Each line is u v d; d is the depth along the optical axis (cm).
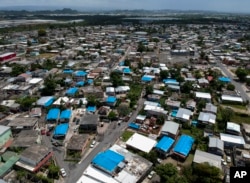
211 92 9744
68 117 7212
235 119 7719
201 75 11788
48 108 7894
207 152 5772
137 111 8088
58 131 6469
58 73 11750
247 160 5334
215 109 7919
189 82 10306
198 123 7169
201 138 6384
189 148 5822
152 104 8200
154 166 5350
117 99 8788
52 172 4872
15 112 7794
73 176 4981
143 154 5534
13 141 6006
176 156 5688
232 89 10000
